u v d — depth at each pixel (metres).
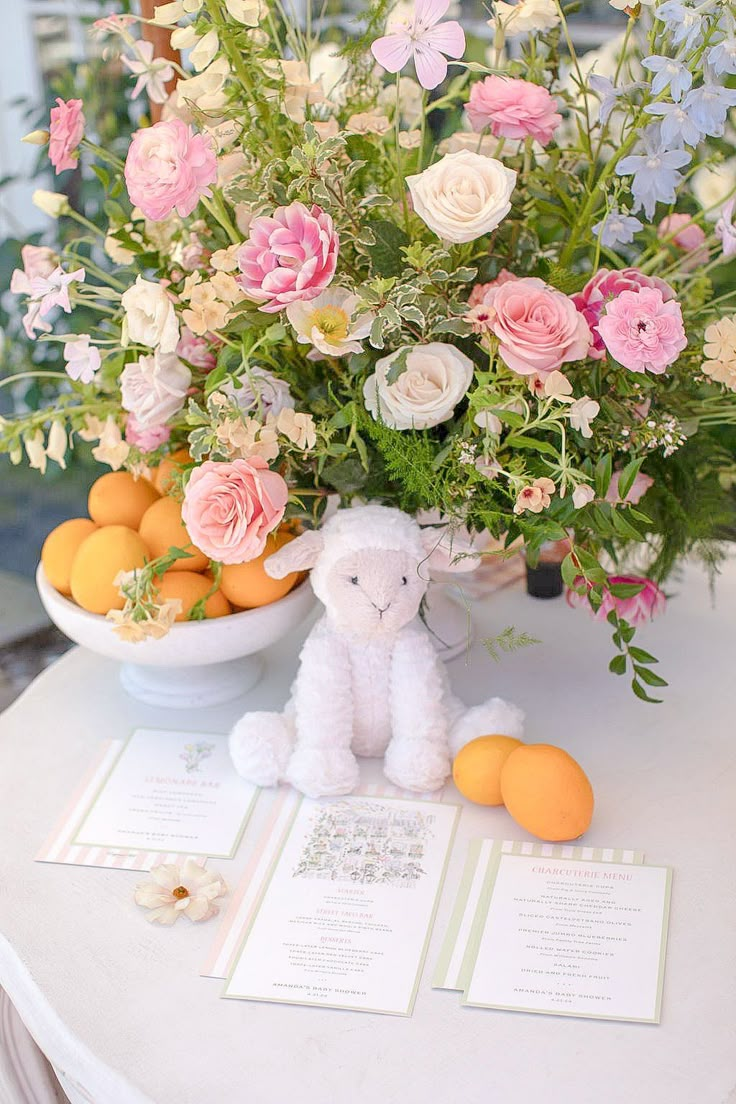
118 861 0.99
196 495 1.00
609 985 0.85
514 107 1.04
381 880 0.96
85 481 2.04
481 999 0.84
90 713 1.20
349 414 1.01
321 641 1.08
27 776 1.11
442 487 1.01
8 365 1.97
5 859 1.00
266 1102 0.77
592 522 1.02
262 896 0.95
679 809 1.03
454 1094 0.77
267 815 1.04
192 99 1.04
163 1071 0.79
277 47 1.09
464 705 1.13
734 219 1.10
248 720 1.08
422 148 1.10
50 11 2.10
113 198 1.25
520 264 1.15
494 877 0.95
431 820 1.03
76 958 0.89
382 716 1.08
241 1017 0.84
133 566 1.10
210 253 1.13
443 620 1.26
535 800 0.97
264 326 1.03
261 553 1.08
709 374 1.03
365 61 1.15
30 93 2.16
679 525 1.17
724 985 0.85
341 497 1.12
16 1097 1.05
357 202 1.03
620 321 0.96
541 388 0.98
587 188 1.11
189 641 1.09
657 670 1.24
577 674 1.24
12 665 2.01
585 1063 0.79
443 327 0.98
